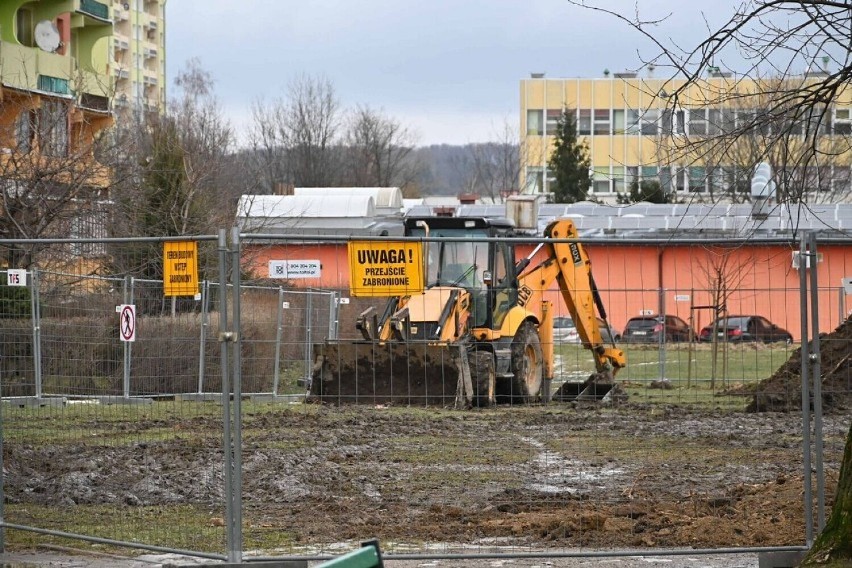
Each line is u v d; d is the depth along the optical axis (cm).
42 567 1895
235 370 1819
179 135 8781
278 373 4319
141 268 4778
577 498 2447
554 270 4859
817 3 2075
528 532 2148
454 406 3897
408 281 1859
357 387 3706
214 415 3250
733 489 2517
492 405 4069
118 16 18275
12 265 4147
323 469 2864
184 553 1856
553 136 16825
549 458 3045
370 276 1864
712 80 2645
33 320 3039
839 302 2369
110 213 6103
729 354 2745
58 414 2998
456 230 4716
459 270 4659
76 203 5828
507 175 17638
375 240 1862
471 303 4559
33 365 3008
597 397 3369
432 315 4431
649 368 3384
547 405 3541
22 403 2981
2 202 5428
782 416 3778
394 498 2508
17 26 8950
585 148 15188
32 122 6881
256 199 8750
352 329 5984
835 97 2214
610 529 2156
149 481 2645
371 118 18438
